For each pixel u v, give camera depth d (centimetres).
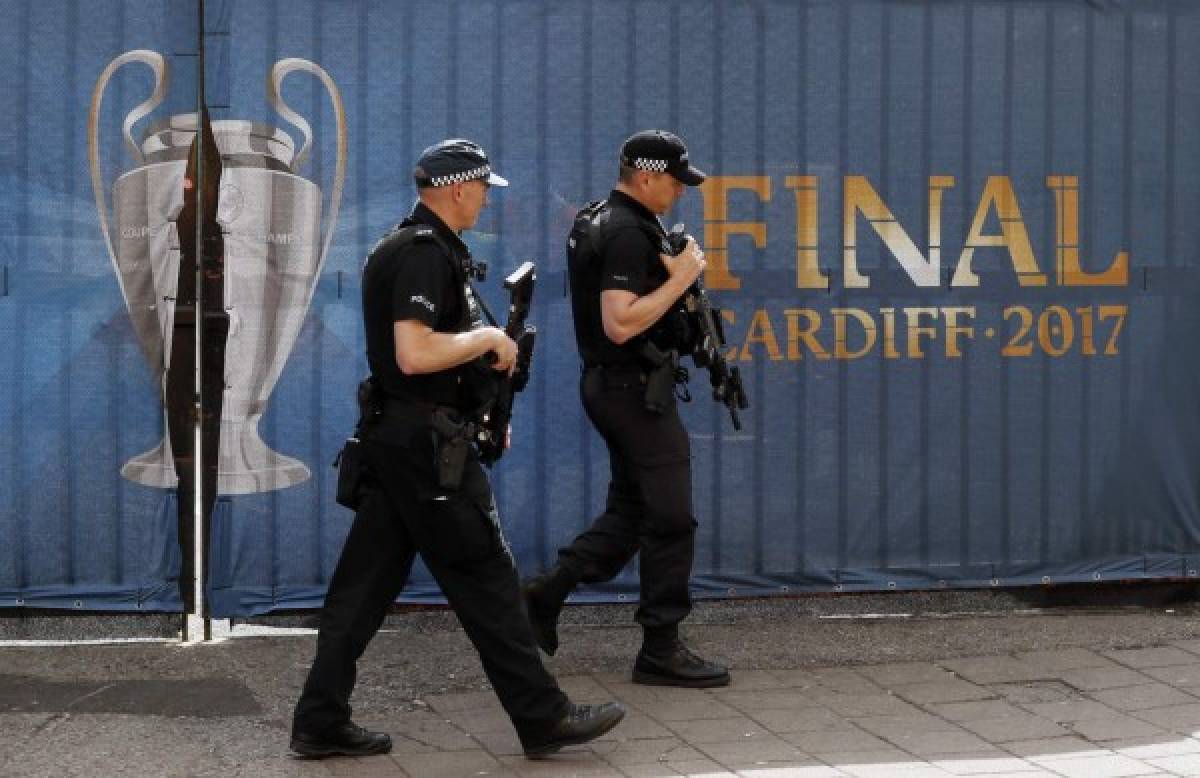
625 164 695
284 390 781
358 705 700
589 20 793
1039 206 829
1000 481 834
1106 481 843
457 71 787
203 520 777
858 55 812
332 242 780
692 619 827
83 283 766
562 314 800
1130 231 838
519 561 805
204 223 768
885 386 823
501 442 621
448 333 604
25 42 758
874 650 780
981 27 820
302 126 775
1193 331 845
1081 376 838
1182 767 616
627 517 729
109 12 760
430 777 609
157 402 773
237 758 629
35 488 770
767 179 808
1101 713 686
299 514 786
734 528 816
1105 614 845
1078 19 827
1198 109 840
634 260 684
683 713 687
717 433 814
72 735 652
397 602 800
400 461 599
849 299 817
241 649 769
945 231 823
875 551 827
